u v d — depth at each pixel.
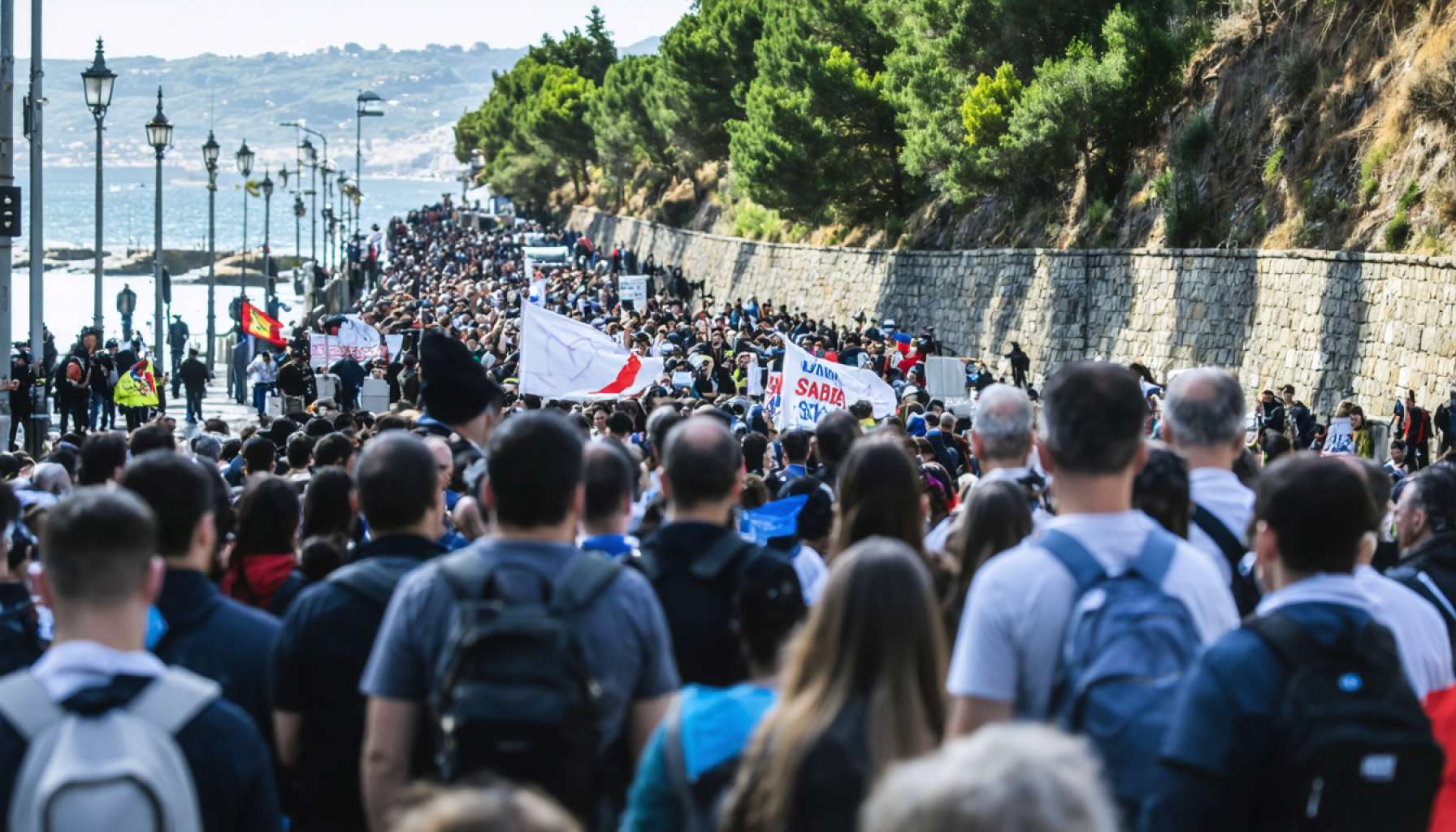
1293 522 5.18
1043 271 51.41
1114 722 4.98
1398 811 4.61
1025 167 51.34
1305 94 42.41
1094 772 2.83
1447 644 6.54
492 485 5.66
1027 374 50.06
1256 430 31.83
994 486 7.15
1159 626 5.15
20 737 4.84
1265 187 42.19
